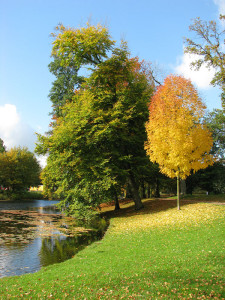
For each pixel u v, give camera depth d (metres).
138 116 23.98
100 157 21.55
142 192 39.34
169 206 22.67
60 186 27.45
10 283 7.96
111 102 23.33
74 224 22.52
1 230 18.73
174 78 17.83
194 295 5.95
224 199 26.73
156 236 12.91
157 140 17.98
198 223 14.47
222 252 9.15
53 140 22.08
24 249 13.42
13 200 59.62
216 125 33.84
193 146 17.61
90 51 22.20
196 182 39.84
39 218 26.58
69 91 34.00
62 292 6.82
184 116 17.02
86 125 21.81
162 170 18.81
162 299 5.85
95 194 22.67
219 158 36.09
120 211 27.52
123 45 23.08
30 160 67.38
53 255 12.33
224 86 22.22
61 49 21.80
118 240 13.21
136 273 7.88
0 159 61.16
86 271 8.55
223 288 6.23
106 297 6.26
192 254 9.31
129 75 24.05
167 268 8.08
